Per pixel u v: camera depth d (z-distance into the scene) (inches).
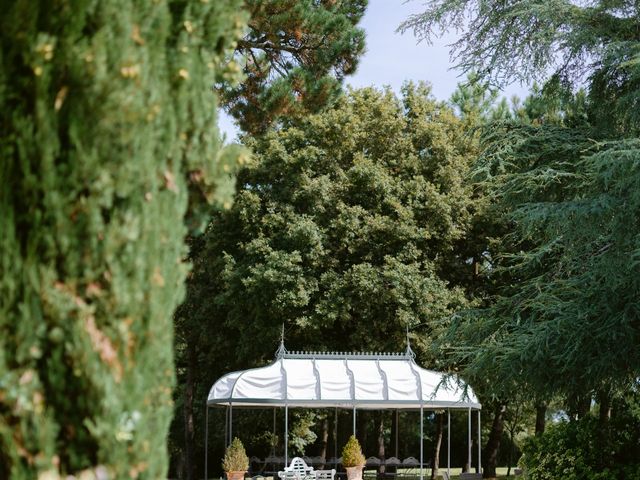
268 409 1086.4
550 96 575.2
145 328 129.8
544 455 559.8
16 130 125.3
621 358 478.6
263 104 497.0
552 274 559.5
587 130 554.6
